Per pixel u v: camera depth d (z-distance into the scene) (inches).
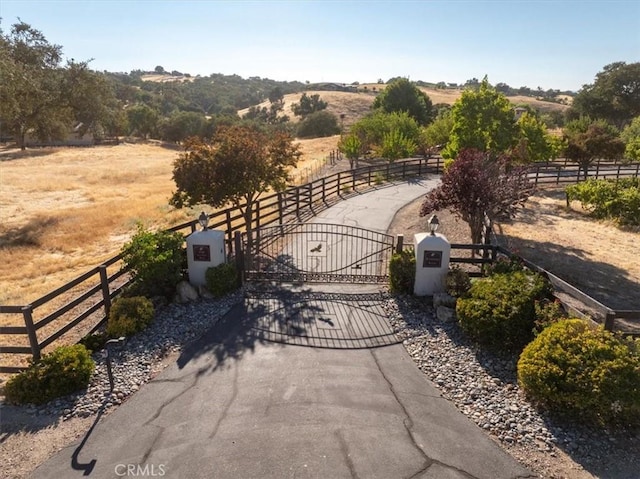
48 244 663.8
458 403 259.6
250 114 4707.2
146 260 374.6
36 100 1026.7
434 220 378.3
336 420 242.2
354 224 667.4
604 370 232.1
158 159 1875.0
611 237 645.3
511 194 461.1
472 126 669.9
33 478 205.8
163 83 6879.9
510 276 345.4
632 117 2748.5
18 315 408.2
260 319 360.2
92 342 314.5
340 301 390.3
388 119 1577.3
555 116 3056.1
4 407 258.1
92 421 244.5
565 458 217.3
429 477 204.7
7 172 1374.3
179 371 291.4
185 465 211.8
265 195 935.0
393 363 301.0
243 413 248.7
